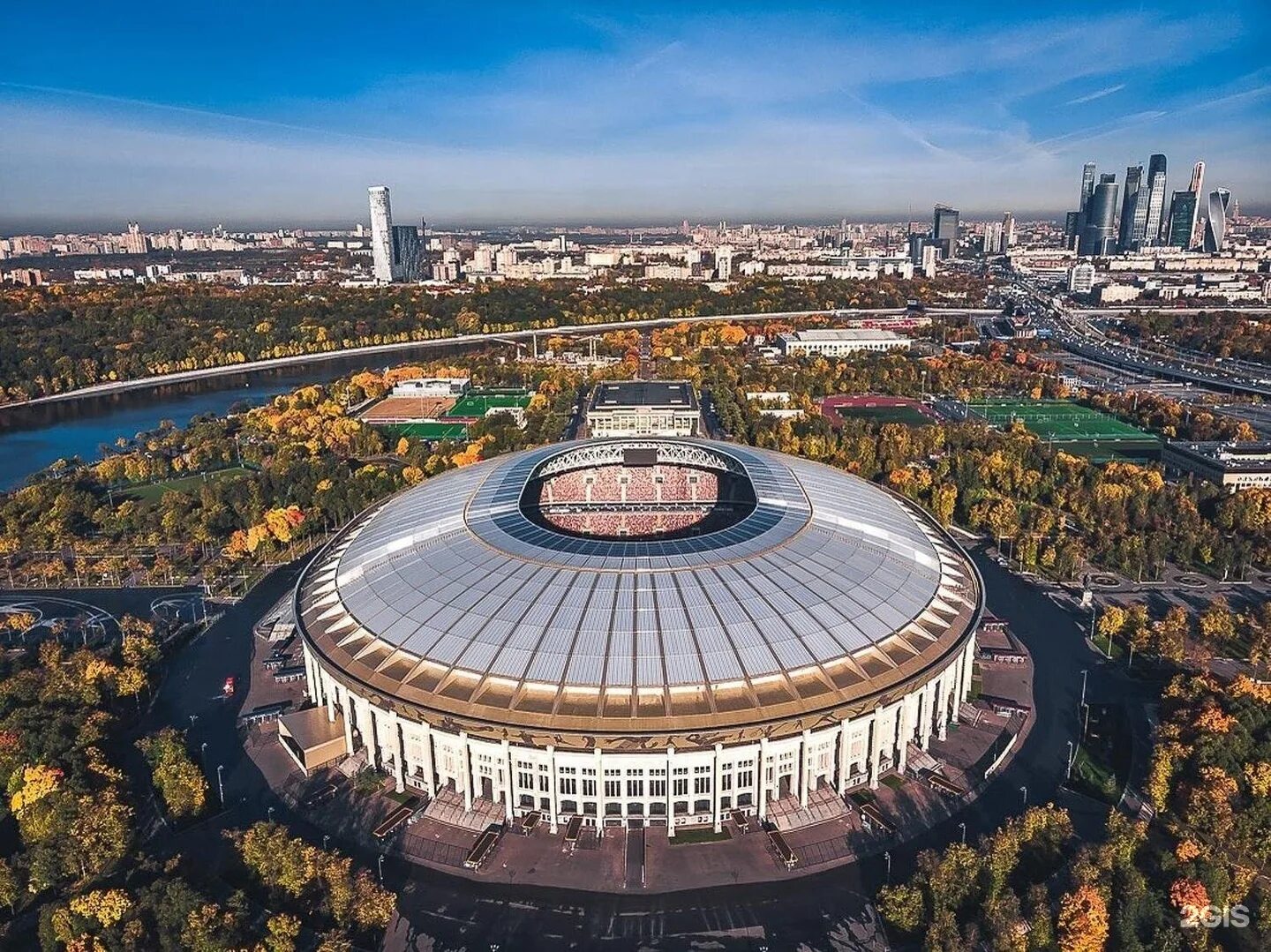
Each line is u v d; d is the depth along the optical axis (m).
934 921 108.94
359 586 159.12
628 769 126.25
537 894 119.12
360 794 139.50
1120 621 186.50
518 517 171.88
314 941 112.44
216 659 186.50
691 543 158.00
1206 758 137.50
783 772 131.38
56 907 112.50
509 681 129.62
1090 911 107.69
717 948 110.69
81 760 142.25
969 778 142.25
